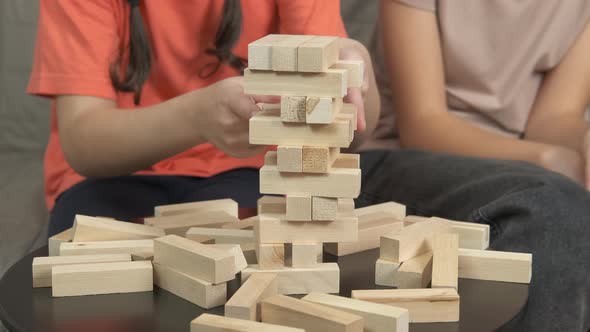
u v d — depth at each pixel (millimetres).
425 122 1521
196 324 870
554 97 1587
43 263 990
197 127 1179
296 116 926
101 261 1000
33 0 1850
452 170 1257
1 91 1854
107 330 910
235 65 1371
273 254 966
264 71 924
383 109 1657
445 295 924
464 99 1579
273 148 1448
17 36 1847
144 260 1005
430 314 924
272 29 1434
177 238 992
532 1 1546
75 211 1312
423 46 1536
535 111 1599
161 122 1208
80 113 1306
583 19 1580
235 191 1359
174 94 1423
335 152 965
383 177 1334
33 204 1565
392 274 988
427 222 1053
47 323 920
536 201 1104
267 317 901
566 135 1530
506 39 1557
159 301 961
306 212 951
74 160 1310
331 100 916
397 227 1100
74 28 1329
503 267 1008
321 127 933
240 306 893
